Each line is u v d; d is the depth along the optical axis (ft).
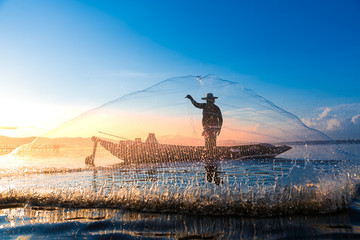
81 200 11.76
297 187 11.43
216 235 7.88
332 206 10.25
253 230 8.22
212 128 14.46
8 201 12.25
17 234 8.36
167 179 13.37
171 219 9.49
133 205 11.12
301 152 13.62
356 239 7.31
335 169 12.51
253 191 11.30
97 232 8.36
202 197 11.25
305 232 7.94
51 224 9.27
